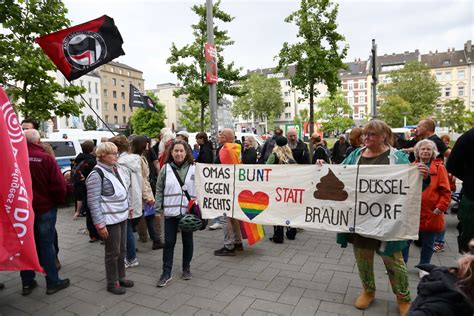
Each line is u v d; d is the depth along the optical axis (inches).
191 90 528.4
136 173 201.3
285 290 159.2
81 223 304.8
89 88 2628.0
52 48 222.7
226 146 219.6
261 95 3198.8
